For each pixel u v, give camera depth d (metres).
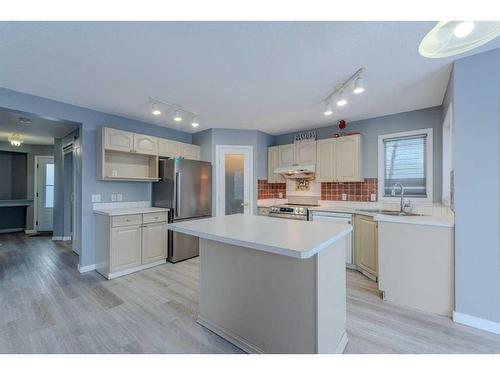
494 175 1.94
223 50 1.93
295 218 4.05
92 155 3.38
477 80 2.00
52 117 3.00
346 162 3.82
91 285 2.88
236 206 4.50
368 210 3.51
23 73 2.30
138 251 3.36
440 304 2.21
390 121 3.64
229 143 4.45
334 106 3.26
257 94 2.85
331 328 1.61
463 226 2.07
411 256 2.35
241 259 1.82
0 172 5.89
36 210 5.98
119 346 1.79
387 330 1.98
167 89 2.70
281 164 4.59
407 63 2.15
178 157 3.87
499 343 1.81
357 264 3.36
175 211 3.73
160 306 2.39
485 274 1.98
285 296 1.58
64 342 1.83
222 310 1.93
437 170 3.26
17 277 3.12
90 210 3.38
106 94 2.83
